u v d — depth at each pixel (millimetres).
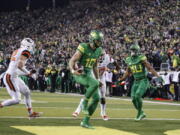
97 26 34156
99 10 38750
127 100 17109
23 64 7820
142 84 9047
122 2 37188
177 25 25484
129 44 25453
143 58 9031
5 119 8305
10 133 6324
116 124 8055
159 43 23375
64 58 26438
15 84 7805
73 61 7152
